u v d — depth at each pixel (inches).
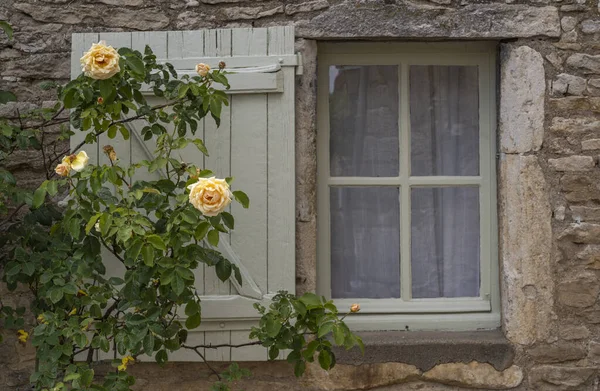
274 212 125.3
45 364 109.2
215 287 125.6
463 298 136.9
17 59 130.5
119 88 106.8
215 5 129.8
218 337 126.0
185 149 125.3
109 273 125.3
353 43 134.6
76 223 104.2
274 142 125.3
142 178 125.3
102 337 106.7
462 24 128.9
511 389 129.6
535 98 129.3
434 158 137.3
